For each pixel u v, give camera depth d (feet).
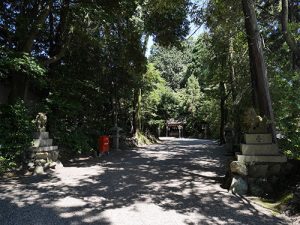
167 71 164.76
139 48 52.11
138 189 23.12
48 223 15.28
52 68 44.39
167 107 135.95
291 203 17.58
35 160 30.58
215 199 20.20
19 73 36.32
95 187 23.70
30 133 31.55
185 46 53.88
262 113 24.67
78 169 32.89
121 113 74.95
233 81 50.44
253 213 17.25
